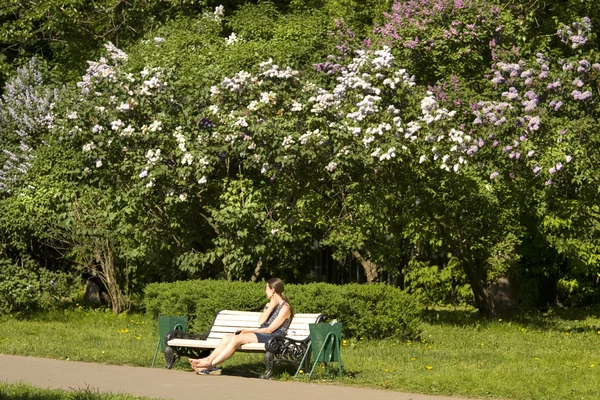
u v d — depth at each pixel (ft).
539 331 56.13
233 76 58.18
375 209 57.00
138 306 66.13
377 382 34.06
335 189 58.23
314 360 35.22
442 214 59.16
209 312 47.73
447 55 66.03
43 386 32.53
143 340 49.03
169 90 57.72
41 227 63.72
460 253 62.49
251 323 38.24
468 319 61.98
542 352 44.86
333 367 38.24
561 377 34.73
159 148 56.29
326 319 37.22
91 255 64.90
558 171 51.19
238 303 47.39
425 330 54.54
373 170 56.18
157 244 57.72
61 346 45.37
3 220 64.13
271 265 60.18
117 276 65.26
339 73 63.52
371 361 40.57
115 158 57.62
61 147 64.03
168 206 55.83
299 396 30.32
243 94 56.13
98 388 31.30
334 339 35.24
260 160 54.54
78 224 62.49
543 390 31.73
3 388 31.01
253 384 33.50
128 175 57.36
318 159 54.54
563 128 51.49
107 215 59.00
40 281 64.03
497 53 56.18
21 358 41.65
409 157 55.31
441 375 35.45
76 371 37.06
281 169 55.01
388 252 60.13
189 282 50.80
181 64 63.87
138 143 57.11
